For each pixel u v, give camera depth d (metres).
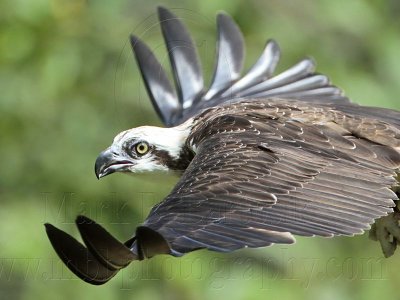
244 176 8.98
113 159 11.45
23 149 15.78
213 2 15.52
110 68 15.88
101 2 16.03
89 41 15.91
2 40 15.92
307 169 9.20
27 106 15.85
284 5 16.20
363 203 8.87
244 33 15.91
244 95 12.37
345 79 15.88
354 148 9.61
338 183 9.08
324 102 11.59
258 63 12.63
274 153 9.32
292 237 8.35
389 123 10.29
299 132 9.75
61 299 14.77
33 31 15.91
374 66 16.33
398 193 10.20
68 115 15.78
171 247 8.06
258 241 8.25
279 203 8.74
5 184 15.66
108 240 7.75
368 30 16.36
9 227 14.93
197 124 10.96
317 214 8.68
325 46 16.17
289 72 12.49
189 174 9.09
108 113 15.73
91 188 15.36
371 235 10.82
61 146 15.70
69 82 15.78
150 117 15.36
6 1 15.91
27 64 15.95
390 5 16.72
